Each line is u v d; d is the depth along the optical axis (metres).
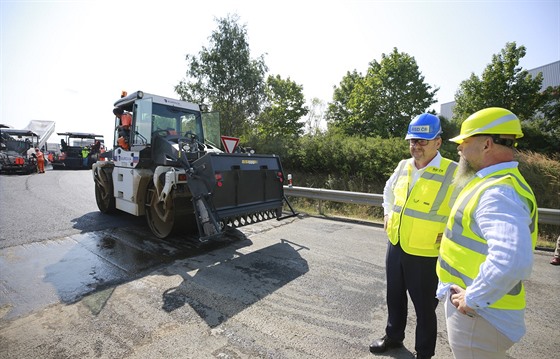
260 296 3.32
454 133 16.62
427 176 2.17
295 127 21.86
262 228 6.24
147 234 5.65
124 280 3.71
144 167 5.66
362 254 4.66
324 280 3.73
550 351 2.44
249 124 17.73
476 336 1.36
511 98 16.16
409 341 2.56
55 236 5.42
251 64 17.31
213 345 2.48
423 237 2.13
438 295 1.58
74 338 2.57
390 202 2.63
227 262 4.32
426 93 19.52
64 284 3.58
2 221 6.27
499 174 1.36
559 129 14.80
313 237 5.59
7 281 3.64
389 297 2.40
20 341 2.53
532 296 3.38
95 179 7.37
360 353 2.39
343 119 25.09
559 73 26.81
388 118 19.67
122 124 6.49
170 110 6.11
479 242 1.36
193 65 17.00
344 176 11.16
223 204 4.62
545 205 7.26
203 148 5.96
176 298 3.27
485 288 1.21
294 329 2.71
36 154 16.58
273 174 5.58
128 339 2.55
